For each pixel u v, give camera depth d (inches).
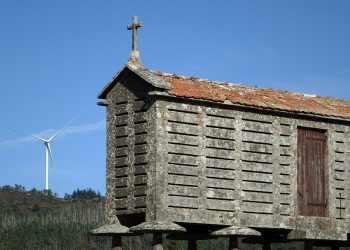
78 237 3575.3
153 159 890.7
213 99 927.7
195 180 914.1
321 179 1029.8
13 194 5285.4
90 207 4795.8
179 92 906.1
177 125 907.4
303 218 1002.1
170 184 895.7
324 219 1021.8
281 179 988.6
